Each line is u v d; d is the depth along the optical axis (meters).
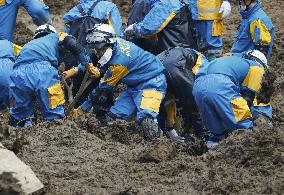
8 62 17.52
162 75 15.94
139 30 17.97
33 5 20.34
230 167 12.74
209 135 14.65
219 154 13.23
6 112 17.66
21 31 24.80
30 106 16.66
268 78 15.18
